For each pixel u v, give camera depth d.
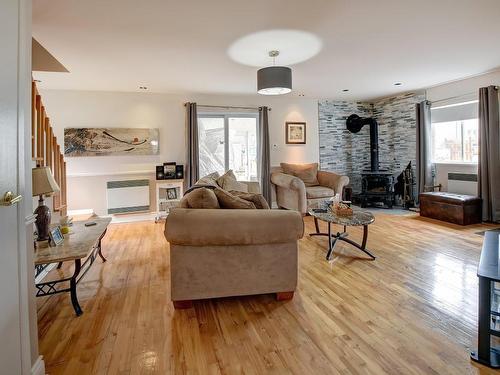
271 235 2.19
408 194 6.11
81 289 2.59
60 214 3.95
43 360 1.57
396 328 1.94
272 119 6.26
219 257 2.22
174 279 2.19
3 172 1.15
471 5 2.52
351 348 1.75
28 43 1.43
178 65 3.92
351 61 3.93
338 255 3.37
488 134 4.70
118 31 2.87
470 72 4.64
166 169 5.46
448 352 1.70
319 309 2.21
